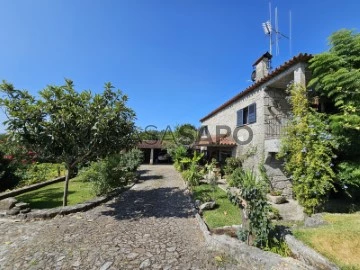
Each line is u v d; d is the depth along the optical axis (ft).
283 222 20.29
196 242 16.20
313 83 24.64
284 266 11.28
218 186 35.96
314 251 11.91
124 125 25.35
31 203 26.89
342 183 22.59
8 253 14.21
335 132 22.34
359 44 22.74
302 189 22.40
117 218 21.77
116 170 33.86
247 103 39.19
